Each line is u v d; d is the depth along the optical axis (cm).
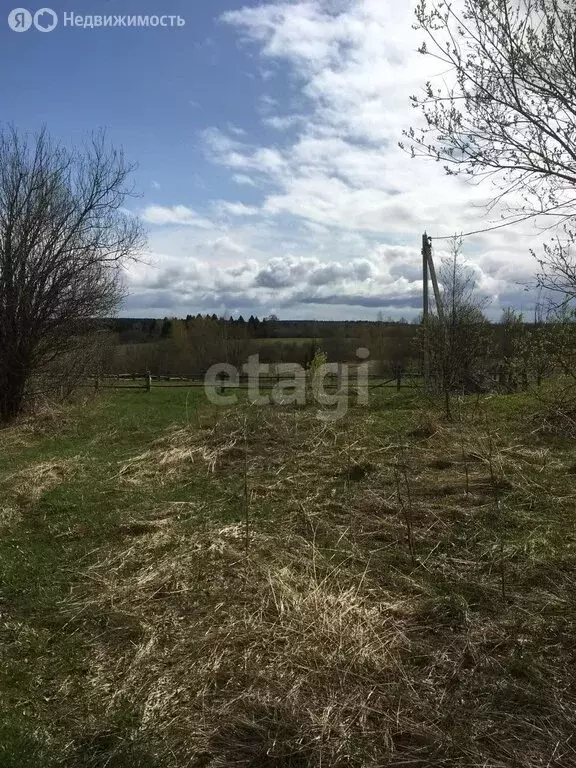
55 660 338
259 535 491
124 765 253
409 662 314
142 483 686
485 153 437
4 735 275
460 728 261
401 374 1738
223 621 362
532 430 799
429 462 689
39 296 1299
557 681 291
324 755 250
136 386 2009
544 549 442
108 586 421
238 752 258
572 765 240
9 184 1275
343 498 583
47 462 812
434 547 464
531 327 803
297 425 880
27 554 493
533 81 411
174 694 299
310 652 319
